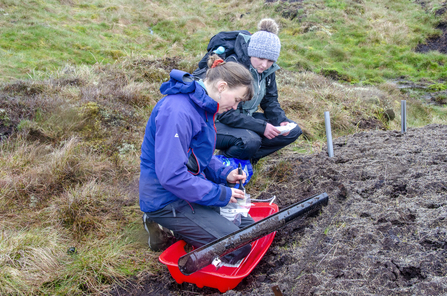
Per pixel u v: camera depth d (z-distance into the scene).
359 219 2.19
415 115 6.12
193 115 1.87
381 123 5.03
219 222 2.00
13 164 3.03
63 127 3.65
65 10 11.95
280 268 1.99
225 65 1.92
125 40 10.57
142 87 5.16
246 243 1.89
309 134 4.29
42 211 2.59
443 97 7.68
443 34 12.08
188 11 14.95
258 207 2.64
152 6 14.34
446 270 1.61
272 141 3.29
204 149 2.01
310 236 2.16
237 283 1.88
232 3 15.91
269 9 14.23
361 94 5.98
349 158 3.21
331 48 10.91
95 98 4.31
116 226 2.55
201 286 1.97
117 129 3.87
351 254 1.86
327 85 6.53
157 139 1.83
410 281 1.60
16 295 1.92
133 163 3.32
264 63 2.80
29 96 4.25
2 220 2.46
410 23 12.87
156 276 2.17
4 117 3.57
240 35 2.90
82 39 9.42
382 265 1.71
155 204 2.01
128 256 2.30
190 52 9.80
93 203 2.64
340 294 1.58
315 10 13.55
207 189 1.89
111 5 13.20
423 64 10.42
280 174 3.25
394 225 2.05
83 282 2.07
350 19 13.26
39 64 7.14
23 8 10.27
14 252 2.10
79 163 3.09
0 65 6.57
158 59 6.44
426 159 2.85
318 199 2.34
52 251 2.20
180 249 2.22
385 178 2.65
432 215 2.02
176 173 1.79
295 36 12.18
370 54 11.14
